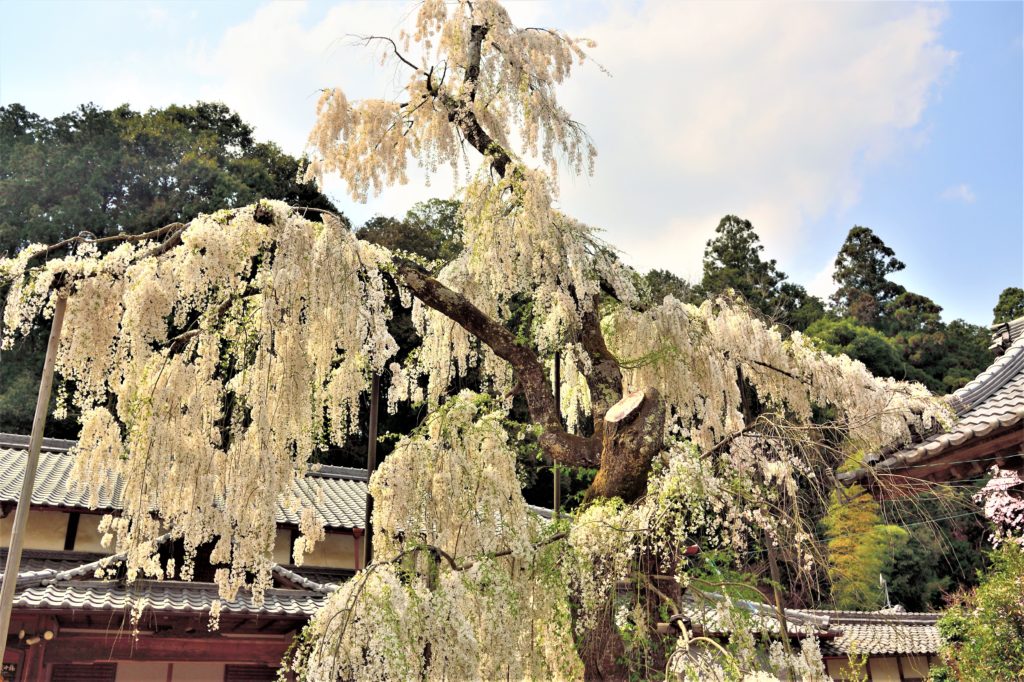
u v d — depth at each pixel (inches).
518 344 199.8
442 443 151.6
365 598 124.8
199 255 153.5
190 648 304.0
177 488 151.9
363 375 186.2
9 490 343.0
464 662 123.5
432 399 212.5
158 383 151.8
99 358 147.4
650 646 152.0
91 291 146.9
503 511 144.9
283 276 152.9
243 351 159.5
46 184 828.6
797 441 197.6
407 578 134.3
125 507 151.2
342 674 124.9
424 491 147.3
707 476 157.8
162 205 840.3
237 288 161.5
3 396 642.2
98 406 154.0
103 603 270.1
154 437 148.5
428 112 222.1
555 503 205.2
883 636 531.8
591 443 186.5
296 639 133.1
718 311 250.4
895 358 1117.1
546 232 199.8
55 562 327.3
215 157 957.8
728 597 147.0
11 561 135.0
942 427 236.7
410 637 122.7
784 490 191.0
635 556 157.9
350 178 215.2
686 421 218.2
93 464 150.9
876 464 223.3
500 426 157.2
